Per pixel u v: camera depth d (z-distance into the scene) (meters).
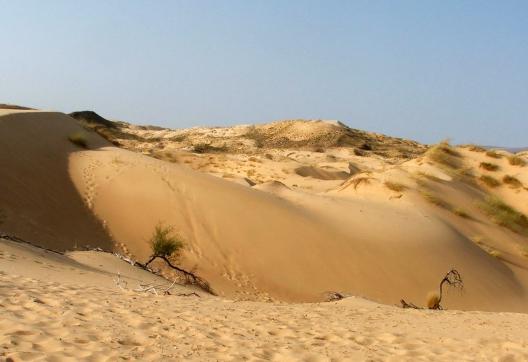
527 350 7.08
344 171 53.62
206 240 20.56
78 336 6.18
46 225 19.67
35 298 7.82
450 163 32.66
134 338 6.45
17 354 5.27
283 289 18.97
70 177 23.11
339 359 6.32
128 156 25.44
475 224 27.17
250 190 23.98
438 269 20.98
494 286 21.50
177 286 14.62
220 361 5.83
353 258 20.55
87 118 86.06
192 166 48.59
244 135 94.06
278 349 6.57
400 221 23.64
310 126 94.62
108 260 15.44
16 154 22.69
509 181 31.75
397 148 91.38
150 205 21.94
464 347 7.19
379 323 8.83
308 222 22.03
